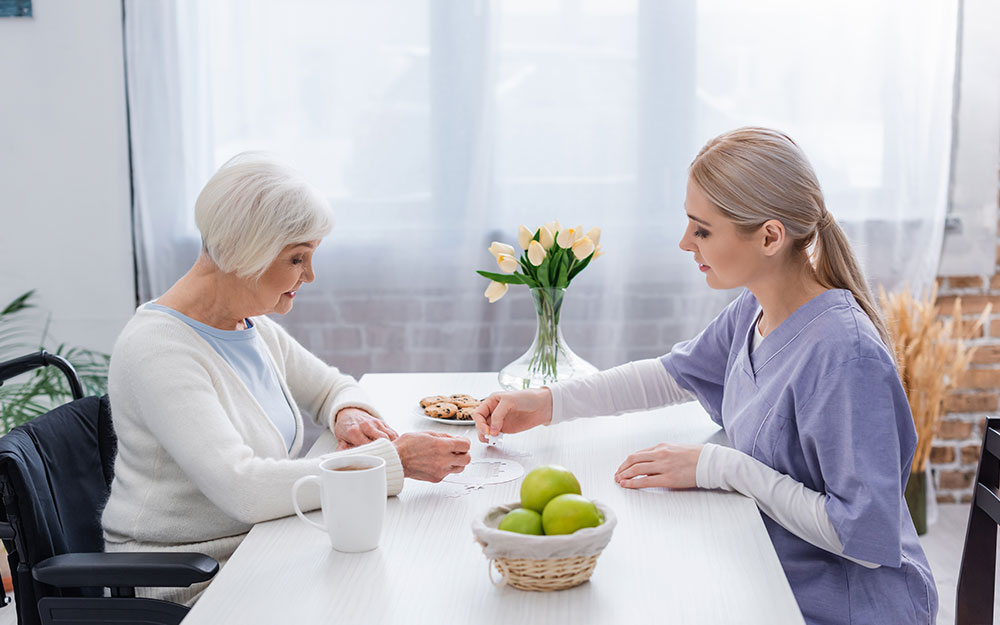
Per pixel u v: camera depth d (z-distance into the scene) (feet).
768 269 4.60
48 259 9.95
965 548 4.81
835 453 4.12
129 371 4.43
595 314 9.91
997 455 4.60
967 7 9.64
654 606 3.17
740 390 4.88
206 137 9.70
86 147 9.80
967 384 10.26
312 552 3.68
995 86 9.71
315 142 9.78
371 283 9.95
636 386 5.52
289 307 4.92
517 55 9.70
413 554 3.63
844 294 4.53
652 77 9.63
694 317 9.86
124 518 4.58
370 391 6.34
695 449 4.38
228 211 4.47
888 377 4.15
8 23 9.65
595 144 9.75
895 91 9.59
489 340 9.98
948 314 10.21
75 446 5.00
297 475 4.15
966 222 9.94
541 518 3.34
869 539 3.94
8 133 9.79
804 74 9.66
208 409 4.36
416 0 9.57
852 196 9.77
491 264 9.88
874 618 4.24
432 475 4.36
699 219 4.59
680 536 3.77
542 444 5.09
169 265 9.78
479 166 9.67
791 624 3.04
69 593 4.32
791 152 4.48
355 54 9.68
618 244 9.82
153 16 9.47
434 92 9.68
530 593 3.28
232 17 9.60
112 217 9.89
